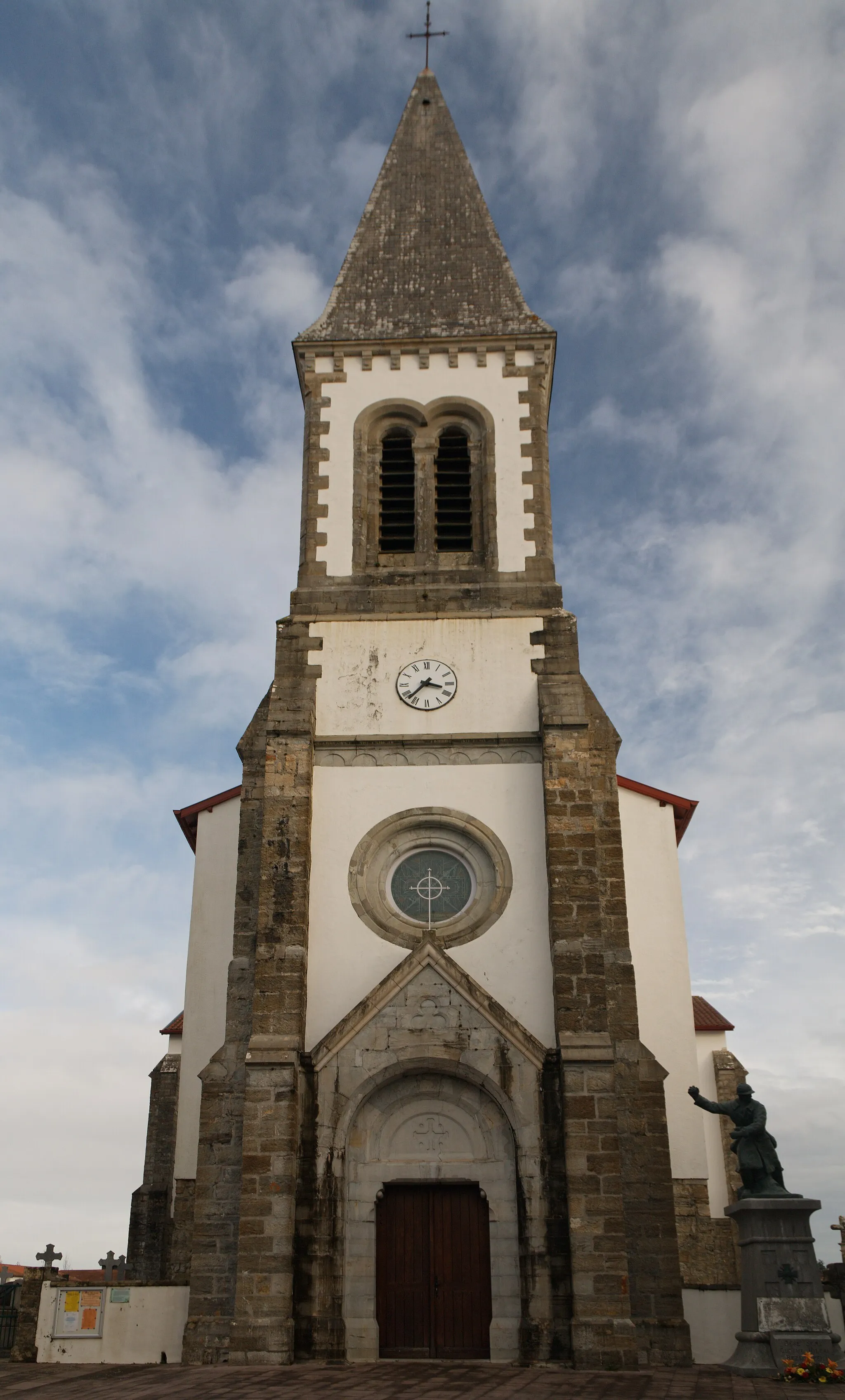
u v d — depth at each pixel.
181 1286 20.61
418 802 23.75
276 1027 21.09
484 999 21.08
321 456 27.77
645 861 29.23
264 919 22.11
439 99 34.69
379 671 25.11
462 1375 17.62
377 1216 20.45
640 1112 21.11
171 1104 30.77
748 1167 19.06
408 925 22.78
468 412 28.28
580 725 23.78
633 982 22.30
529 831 23.39
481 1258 20.19
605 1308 18.83
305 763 23.62
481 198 32.25
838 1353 17.48
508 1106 20.47
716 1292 20.22
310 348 28.92
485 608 25.73
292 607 26.05
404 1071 20.86
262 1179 19.88
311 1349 19.22
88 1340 20.23
